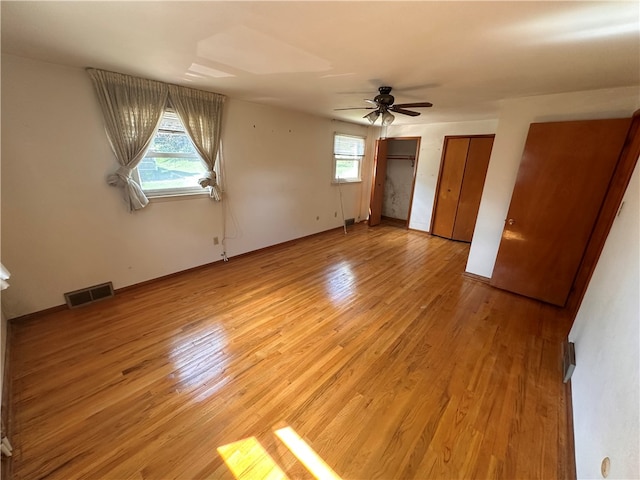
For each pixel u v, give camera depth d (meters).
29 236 2.41
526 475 1.41
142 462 1.42
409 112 3.18
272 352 2.23
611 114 2.60
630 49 1.71
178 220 3.41
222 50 1.93
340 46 1.82
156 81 2.77
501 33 1.58
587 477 1.25
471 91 2.88
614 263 1.83
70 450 1.45
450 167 5.48
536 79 2.39
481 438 1.59
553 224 2.95
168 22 1.53
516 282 3.28
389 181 7.17
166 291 3.15
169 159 3.22
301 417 1.69
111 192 2.79
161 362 2.08
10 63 2.11
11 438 1.50
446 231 5.70
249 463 1.43
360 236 5.73
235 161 3.84
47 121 2.33
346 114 4.73
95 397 1.76
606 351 1.49
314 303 3.00
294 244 5.07
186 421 1.63
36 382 1.86
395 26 1.53
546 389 1.94
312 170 5.16
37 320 2.52
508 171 3.28
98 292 2.87
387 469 1.42
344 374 2.03
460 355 2.26
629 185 2.12
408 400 1.83
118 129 2.63
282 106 4.12
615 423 1.14
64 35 1.73
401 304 3.04
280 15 1.43
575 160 2.73
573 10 1.31
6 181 2.24
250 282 3.46
